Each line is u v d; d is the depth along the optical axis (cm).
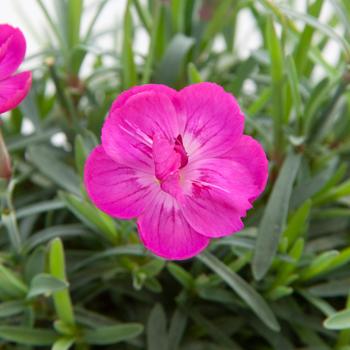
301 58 23
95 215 21
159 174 17
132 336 21
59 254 20
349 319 20
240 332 23
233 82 24
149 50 23
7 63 19
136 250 21
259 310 21
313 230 23
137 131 18
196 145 18
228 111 18
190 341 22
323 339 23
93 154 18
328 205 24
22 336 21
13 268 22
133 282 22
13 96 18
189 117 18
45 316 22
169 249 18
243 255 21
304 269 22
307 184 22
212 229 18
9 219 21
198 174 18
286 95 23
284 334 22
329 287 22
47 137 24
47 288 20
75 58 25
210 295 21
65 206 22
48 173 23
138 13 25
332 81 23
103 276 22
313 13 23
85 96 26
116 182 18
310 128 23
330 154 24
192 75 22
